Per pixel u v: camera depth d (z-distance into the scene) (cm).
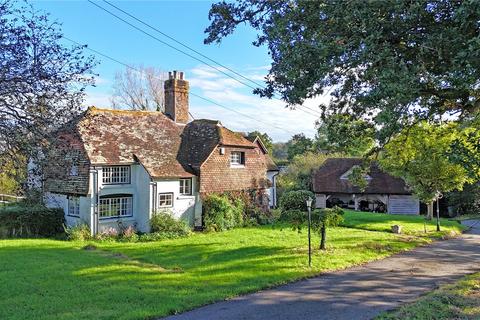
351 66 797
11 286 1223
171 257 1752
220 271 1466
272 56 972
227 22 1085
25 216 2412
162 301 1095
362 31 745
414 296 1178
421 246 2180
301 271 1470
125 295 1141
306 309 1054
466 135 1098
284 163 6556
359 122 1157
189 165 2847
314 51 789
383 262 1706
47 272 1407
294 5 934
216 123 3130
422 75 737
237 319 975
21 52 698
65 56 744
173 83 3183
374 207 4581
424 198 2848
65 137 784
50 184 894
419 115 1072
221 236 2441
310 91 911
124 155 2581
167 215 2558
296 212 1833
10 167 724
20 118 707
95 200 2423
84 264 1555
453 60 671
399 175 2992
